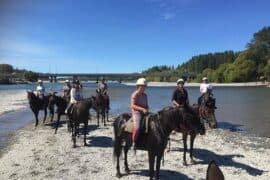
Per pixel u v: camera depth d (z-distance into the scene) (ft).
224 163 47.50
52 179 40.68
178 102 47.32
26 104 152.56
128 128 37.81
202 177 41.22
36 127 80.84
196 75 576.61
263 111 123.34
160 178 40.68
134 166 45.24
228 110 127.54
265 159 50.03
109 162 47.50
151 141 35.88
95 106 79.92
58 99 71.26
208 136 68.39
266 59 461.37
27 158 50.21
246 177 41.55
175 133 68.59
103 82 84.02
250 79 453.58
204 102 58.54
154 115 37.14
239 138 68.33
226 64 496.64
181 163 46.88
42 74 583.99
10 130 78.64
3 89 335.88
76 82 60.90
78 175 42.04
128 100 185.16
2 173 43.11
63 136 67.15
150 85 568.00
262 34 493.77
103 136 66.13
